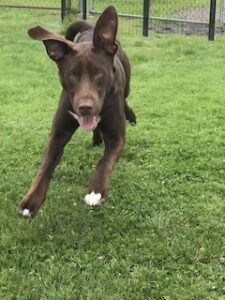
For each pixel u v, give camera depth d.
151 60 2.90
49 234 1.20
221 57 2.99
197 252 1.12
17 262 1.10
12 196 1.37
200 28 3.88
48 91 2.31
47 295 1.00
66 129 1.26
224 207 1.32
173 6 4.47
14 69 2.65
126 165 1.56
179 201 1.35
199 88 2.35
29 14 4.32
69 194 1.39
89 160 1.59
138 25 3.91
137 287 1.02
